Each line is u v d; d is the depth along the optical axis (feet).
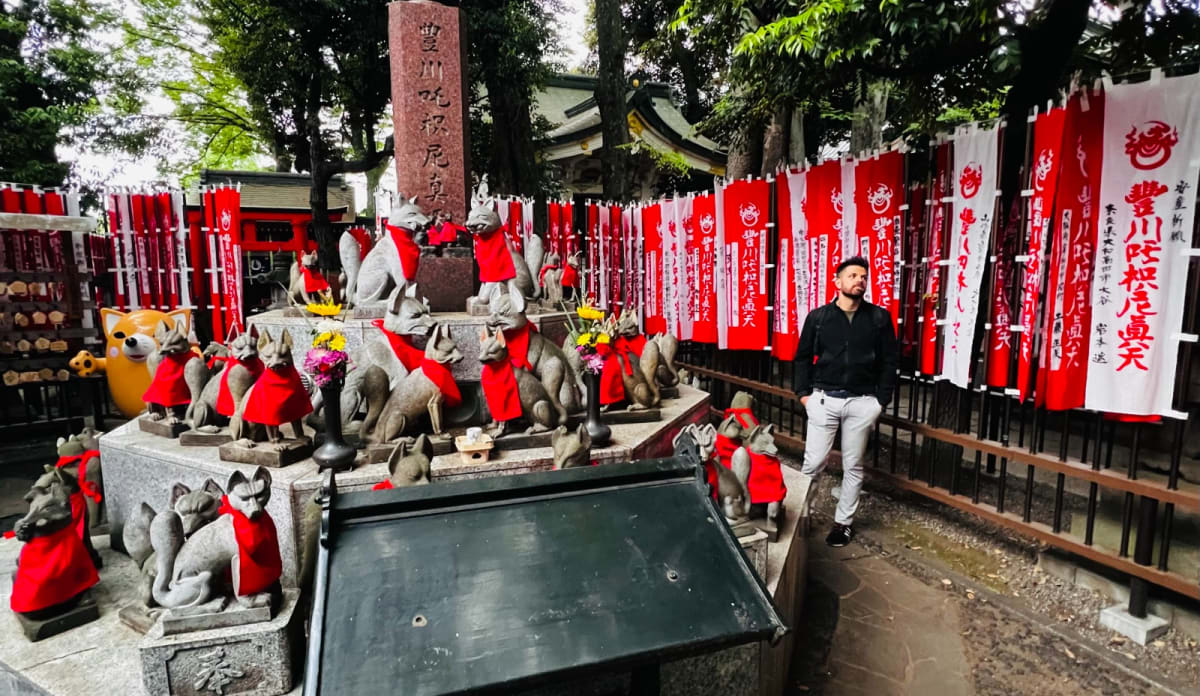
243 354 12.66
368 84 39.17
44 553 9.96
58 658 9.37
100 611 10.72
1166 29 15.51
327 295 17.98
